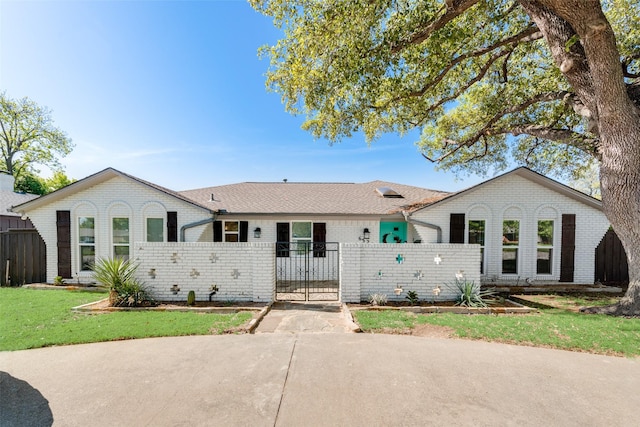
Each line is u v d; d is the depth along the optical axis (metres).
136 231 10.05
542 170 14.03
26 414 2.89
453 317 6.01
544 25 6.67
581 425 2.73
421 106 10.56
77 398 3.16
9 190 19.33
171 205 10.09
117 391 3.29
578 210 9.79
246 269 7.43
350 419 2.81
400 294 7.40
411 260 7.42
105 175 9.84
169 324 5.44
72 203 10.00
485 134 11.84
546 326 5.41
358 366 3.89
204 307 6.72
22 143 28.86
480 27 8.67
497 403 3.08
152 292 7.45
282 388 3.35
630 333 5.03
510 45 9.23
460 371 3.77
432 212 9.98
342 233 11.59
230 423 2.75
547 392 3.29
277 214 11.06
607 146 6.42
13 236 9.95
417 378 3.58
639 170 6.12
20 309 6.50
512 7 7.75
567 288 9.29
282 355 4.21
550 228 9.92
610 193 6.48
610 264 10.23
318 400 3.12
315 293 8.60
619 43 8.27
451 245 7.41
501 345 4.63
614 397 3.19
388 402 3.08
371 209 11.68
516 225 9.91
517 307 6.78
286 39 8.17
